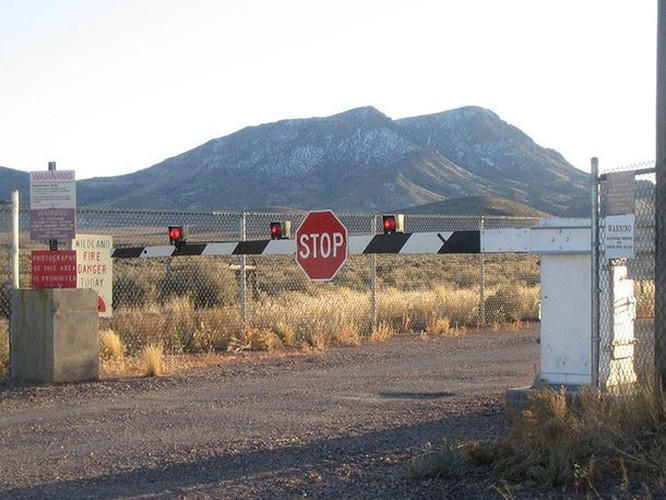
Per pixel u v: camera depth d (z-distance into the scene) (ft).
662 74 31.42
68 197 50.80
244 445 33.96
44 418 40.19
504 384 48.01
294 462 31.17
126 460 32.27
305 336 68.33
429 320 79.25
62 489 28.66
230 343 64.03
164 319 67.51
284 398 44.39
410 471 28.25
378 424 37.27
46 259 50.55
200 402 43.47
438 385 48.11
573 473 25.77
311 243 46.80
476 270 147.84
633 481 25.55
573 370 36.70
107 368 53.36
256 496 27.37
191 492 27.96
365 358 59.88
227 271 97.81
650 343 51.06
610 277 36.37
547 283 37.35
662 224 31.14
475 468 28.25
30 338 49.78
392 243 43.34
